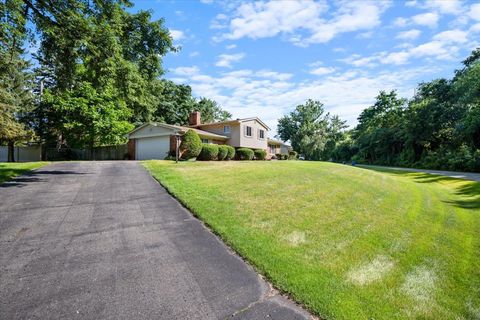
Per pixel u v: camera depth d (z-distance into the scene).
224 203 6.01
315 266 3.45
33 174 9.03
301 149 52.00
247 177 9.47
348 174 12.48
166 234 4.27
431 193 10.88
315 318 2.48
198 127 25.80
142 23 17.98
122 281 2.92
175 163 13.40
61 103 18.00
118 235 4.16
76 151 23.19
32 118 22.56
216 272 3.19
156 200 6.16
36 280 2.88
